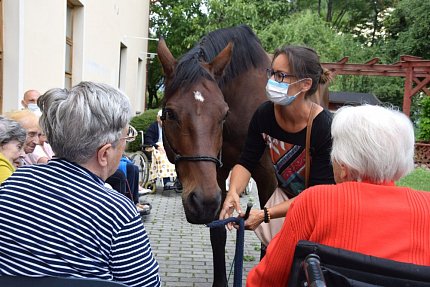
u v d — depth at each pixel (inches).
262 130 101.4
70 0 321.1
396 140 57.0
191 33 775.7
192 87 103.6
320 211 58.5
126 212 57.4
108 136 58.9
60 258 54.3
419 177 421.4
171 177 302.5
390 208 56.7
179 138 102.2
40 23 248.1
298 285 57.9
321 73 92.3
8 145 115.6
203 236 214.7
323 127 91.3
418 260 55.0
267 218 93.0
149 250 59.7
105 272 56.3
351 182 59.4
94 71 381.4
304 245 56.8
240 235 86.4
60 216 54.7
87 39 351.6
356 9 1258.0
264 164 121.6
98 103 58.2
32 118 144.3
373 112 58.8
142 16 691.4
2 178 106.7
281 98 90.0
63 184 56.4
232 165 133.2
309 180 95.3
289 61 88.8
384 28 1108.5
